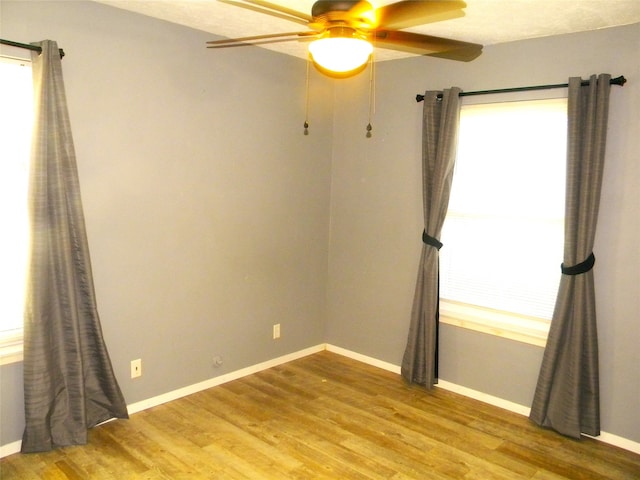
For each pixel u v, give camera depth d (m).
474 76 3.22
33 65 2.36
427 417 3.07
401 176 3.67
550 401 2.93
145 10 2.72
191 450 2.59
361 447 2.69
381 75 3.72
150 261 2.99
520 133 3.07
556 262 3.00
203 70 3.13
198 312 3.29
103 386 2.75
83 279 2.59
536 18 2.57
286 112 3.70
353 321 4.08
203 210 3.23
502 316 3.25
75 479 2.30
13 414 2.49
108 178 2.75
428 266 3.37
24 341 2.39
